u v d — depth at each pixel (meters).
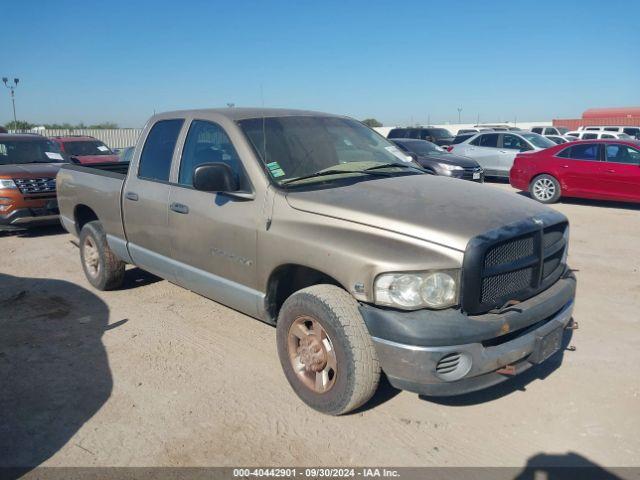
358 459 3.15
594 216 10.52
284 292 4.00
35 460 3.17
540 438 3.32
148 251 5.08
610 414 3.54
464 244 3.01
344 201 3.49
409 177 4.14
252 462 3.13
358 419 3.53
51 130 32.44
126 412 3.65
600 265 6.91
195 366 4.29
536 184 12.45
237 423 3.51
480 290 3.04
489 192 3.88
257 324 5.12
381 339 3.11
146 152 5.11
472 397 3.78
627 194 11.21
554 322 3.46
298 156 4.09
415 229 3.13
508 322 3.11
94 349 4.62
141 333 4.94
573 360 4.28
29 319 5.34
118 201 5.34
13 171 9.05
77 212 6.35
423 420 3.52
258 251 3.79
